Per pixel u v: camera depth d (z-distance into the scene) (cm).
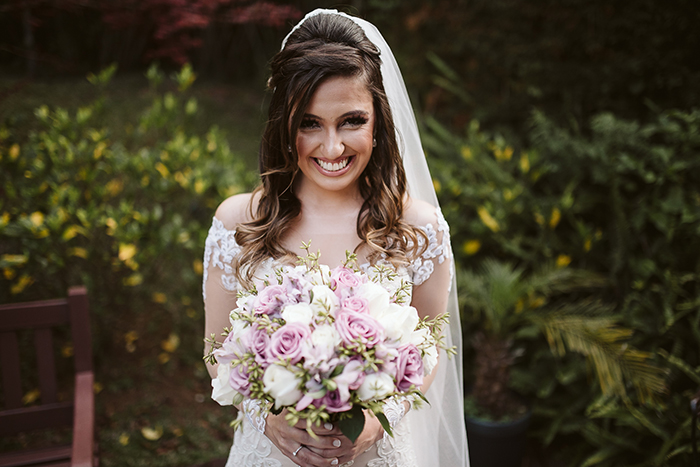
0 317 212
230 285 152
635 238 293
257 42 827
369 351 105
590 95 375
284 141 135
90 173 303
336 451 124
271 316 113
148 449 281
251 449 150
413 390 110
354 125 131
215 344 127
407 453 155
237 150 593
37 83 626
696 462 181
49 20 710
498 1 428
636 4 353
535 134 342
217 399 116
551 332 264
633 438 263
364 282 122
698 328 259
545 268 289
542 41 400
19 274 306
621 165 290
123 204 293
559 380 291
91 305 322
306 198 153
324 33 132
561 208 304
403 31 507
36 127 411
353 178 138
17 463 207
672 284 264
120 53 787
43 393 220
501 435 257
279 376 101
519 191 313
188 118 359
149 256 310
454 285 176
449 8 468
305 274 118
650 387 243
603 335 254
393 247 147
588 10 375
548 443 279
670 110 325
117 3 416
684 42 335
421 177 170
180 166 322
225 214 154
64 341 339
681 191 279
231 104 738
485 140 380
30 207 301
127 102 634
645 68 348
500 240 312
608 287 305
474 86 457
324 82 126
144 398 316
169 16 431
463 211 341
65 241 305
